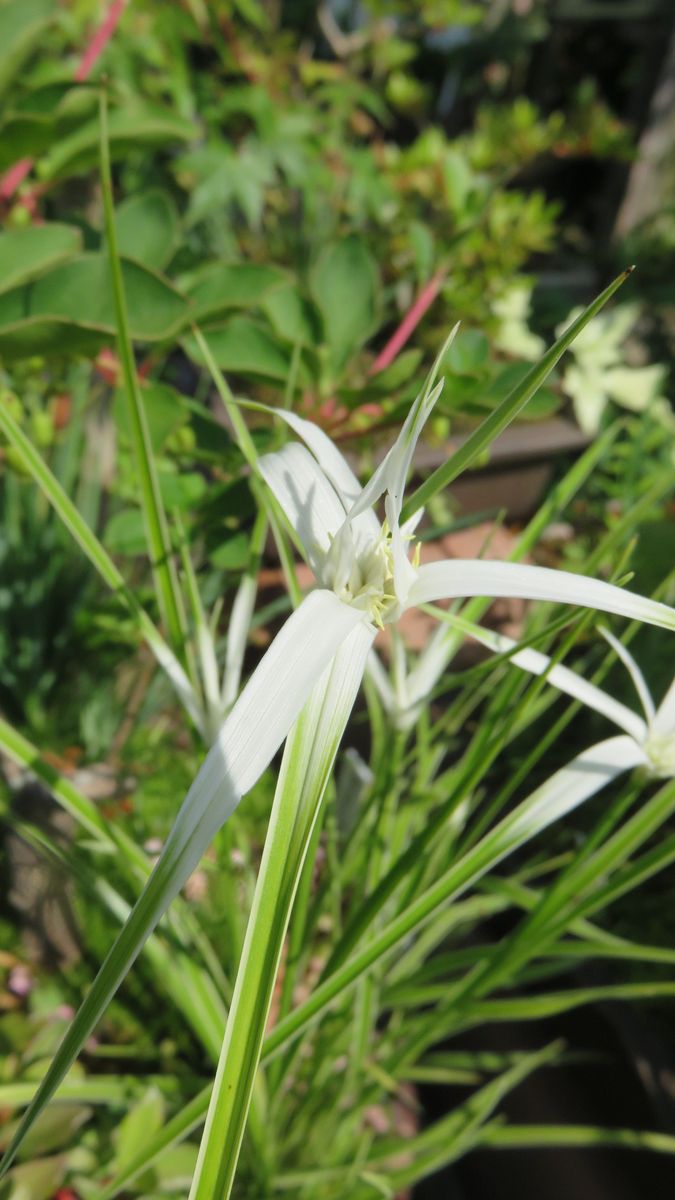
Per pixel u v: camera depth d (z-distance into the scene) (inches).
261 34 25.7
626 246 34.3
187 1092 11.4
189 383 23.0
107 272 8.9
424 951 12.1
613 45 39.1
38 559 15.1
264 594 19.6
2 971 13.5
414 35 31.9
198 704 8.3
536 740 18.6
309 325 11.2
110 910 8.8
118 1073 13.0
